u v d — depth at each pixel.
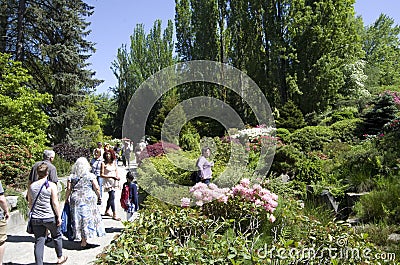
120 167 18.98
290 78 21.55
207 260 2.92
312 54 21.94
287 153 8.34
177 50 29.80
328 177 7.62
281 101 22.86
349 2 23.83
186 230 4.12
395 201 5.52
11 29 18.61
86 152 18.72
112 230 6.77
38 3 19.02
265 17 23.31
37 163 5.56
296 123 17.25
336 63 21.50
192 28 27.80
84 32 20.27
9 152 9.23
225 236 4.03
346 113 17.48
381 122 11.85
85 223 5.61
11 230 6.73
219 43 26.23
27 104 12.61
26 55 19.20
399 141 7.82
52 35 19.47
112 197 7.66
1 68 13.55
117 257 2.88
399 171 6.43
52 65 19.55
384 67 39.44
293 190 6.94
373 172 7.00
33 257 5.25
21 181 8.87
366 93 23.95
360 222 5.55
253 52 23.77
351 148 10.05
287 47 22.80
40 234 4.59
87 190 5.70
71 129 19.61
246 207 4.81
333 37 22.20
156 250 3.09
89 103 35.41
